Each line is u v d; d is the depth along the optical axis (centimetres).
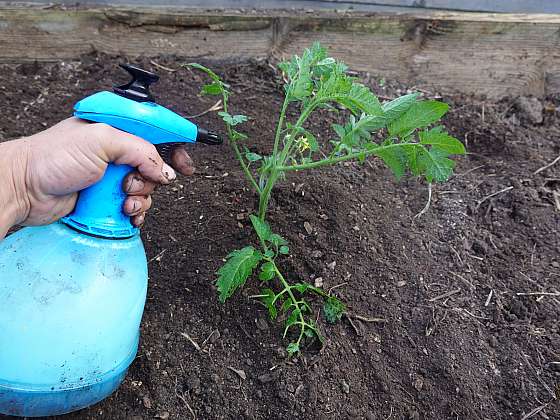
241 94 69
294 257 51
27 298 35
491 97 76
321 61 46
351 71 75
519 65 75
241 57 74
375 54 75
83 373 37
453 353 47
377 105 40
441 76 76
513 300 51
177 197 56
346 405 44
